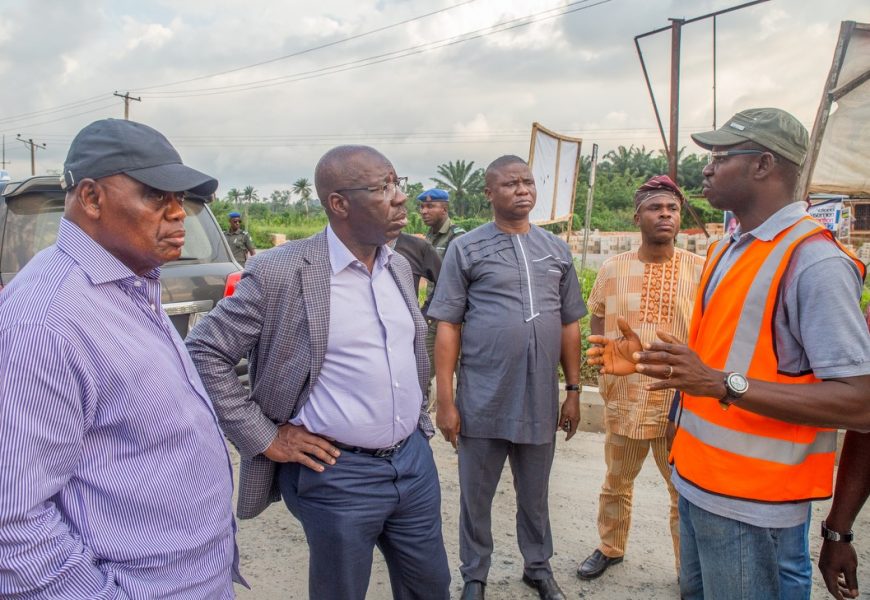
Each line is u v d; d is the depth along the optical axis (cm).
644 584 296
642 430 283
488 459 278
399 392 204
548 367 272
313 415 197
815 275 154
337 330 195
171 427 138
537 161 742
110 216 133
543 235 283
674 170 816
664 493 383
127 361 131
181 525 140
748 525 166
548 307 273
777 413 153
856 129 604
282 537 337
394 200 195
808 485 165
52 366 119
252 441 193
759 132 166
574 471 415
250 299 191
